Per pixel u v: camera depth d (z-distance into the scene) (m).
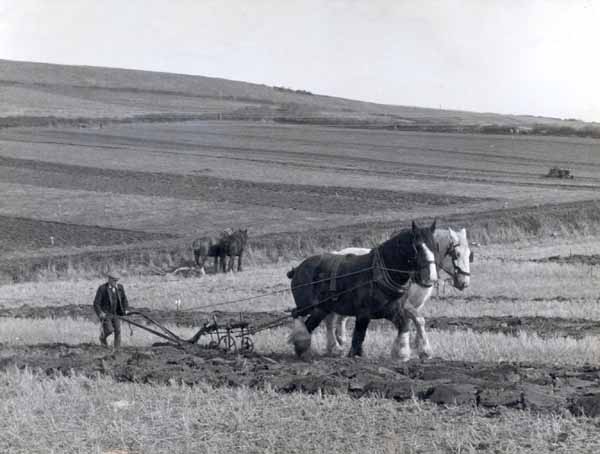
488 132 145.38
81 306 31.83
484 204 62.53
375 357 18.69
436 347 19.27
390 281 17.50
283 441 11.52
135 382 15.24
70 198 67.56
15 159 90.62
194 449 11.40
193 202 65.56
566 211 56.88
